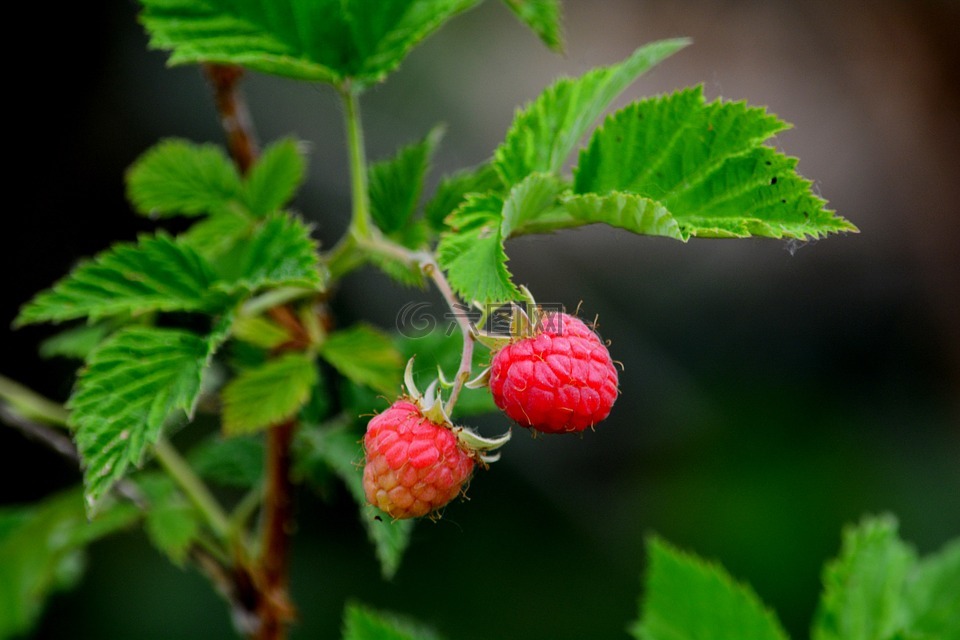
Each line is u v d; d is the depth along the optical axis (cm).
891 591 42
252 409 41
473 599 79
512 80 94
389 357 42
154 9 40
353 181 40
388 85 89
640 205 38
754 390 94
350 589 77
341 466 42
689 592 42
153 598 77
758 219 38
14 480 81
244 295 40
